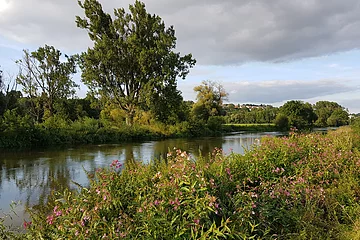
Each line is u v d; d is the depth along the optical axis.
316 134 10.16
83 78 33.91
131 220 3.13
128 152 19.83
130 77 35.72
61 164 14.42
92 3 33.72
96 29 33.69
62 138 26.20
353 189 5.49
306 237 3.93
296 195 4.79
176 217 3.02
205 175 4.11
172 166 4.14
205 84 60.84
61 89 45.03
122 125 34.19
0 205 7.61
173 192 3.42
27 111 39.53
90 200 3.41
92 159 16.27
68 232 2.95
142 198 3.41
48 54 42.66
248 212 3.59
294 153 7.07
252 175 5.61
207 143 27.19
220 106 62.12
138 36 35.28
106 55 32.59
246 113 84.88
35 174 11.84
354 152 8.09
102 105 38.31
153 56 33.88
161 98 35.69
